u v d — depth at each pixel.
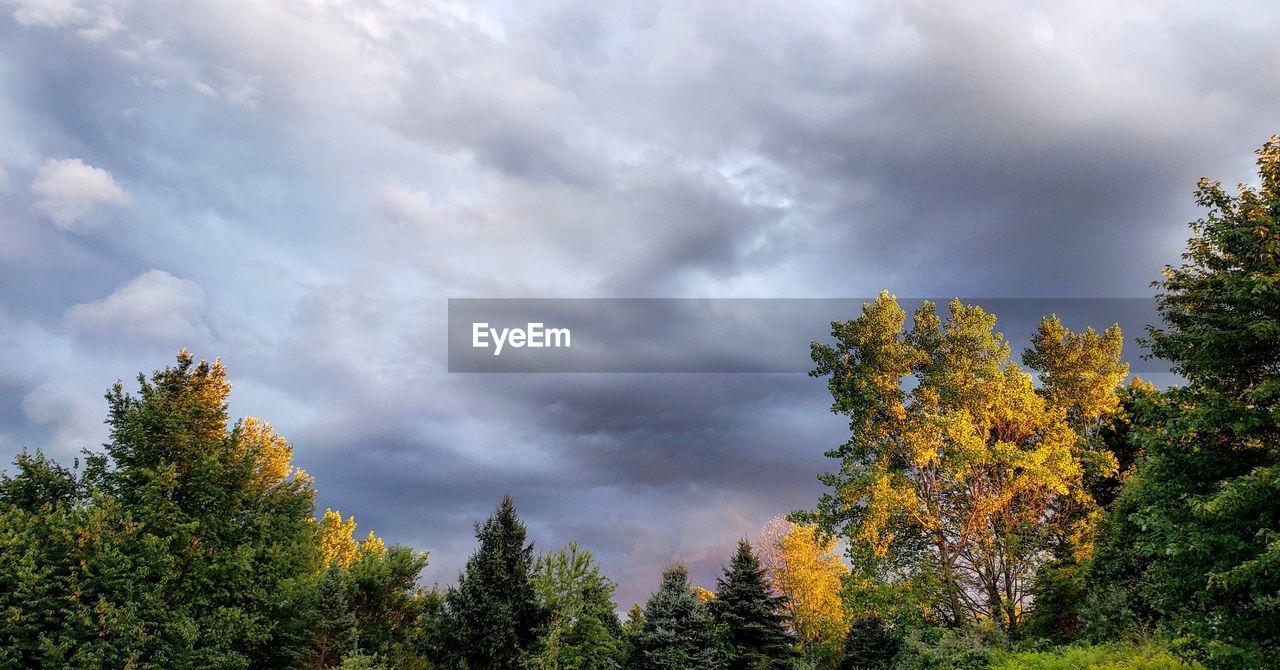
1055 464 33.47
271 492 37.19
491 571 35.00
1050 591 33.16
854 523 36.12
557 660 31.97
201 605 30.56
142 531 30.03
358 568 37.69
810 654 41.81
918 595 34.69
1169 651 19.42
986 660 28.88
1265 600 13.99
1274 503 13.82
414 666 34.97
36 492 30.31
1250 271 15.36
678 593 35.16
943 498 37.31
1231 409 14.96
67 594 26.78
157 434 32.34
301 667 31.16
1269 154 16.20
